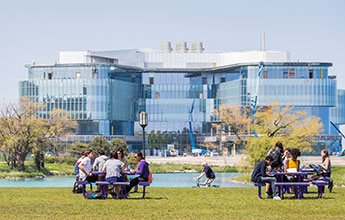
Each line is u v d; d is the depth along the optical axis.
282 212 22.42
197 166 143.12
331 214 21.81
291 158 30.20
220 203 25.66
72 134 140.38
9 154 123.19
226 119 120.06
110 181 27.55
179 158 168.00
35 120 121.94
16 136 116.50
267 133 91.00
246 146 87.44
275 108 94.19
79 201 26.64
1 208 23.86
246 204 25.20
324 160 32.00
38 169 122.00
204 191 32.94
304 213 22.09
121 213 22.23
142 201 26.64
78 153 152.12
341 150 199.00
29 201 26.64
